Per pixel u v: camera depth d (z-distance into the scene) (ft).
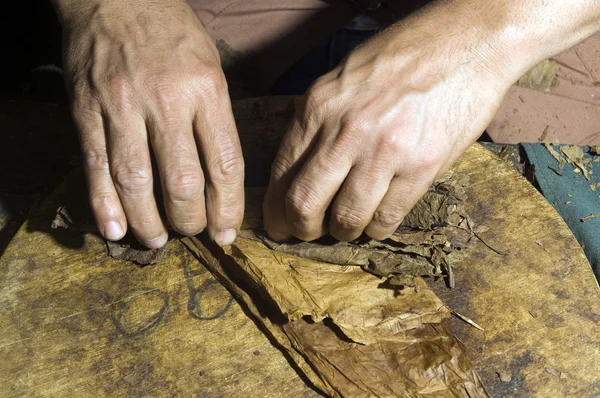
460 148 1.57
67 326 1.61
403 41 1.59
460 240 1.73
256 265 1.63
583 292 1.65
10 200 2.07
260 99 1.95
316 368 1.54
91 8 1.69
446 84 1.55
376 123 1.50
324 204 1.52
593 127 3.00
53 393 1.53
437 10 1.64
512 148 2.09
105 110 1.54
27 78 2.75
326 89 1.54
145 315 1.62
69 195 1.72
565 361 1.56
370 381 1.53
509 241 1.73
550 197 1.99
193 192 1.51
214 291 1.66
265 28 2.50
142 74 1.54
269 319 1.60
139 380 1.55
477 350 1.57
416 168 1.51
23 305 1.63
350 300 1.60
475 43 1.59
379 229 1.58
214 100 1.56
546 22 1.61
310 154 1.53
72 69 1.62
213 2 2.53
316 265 1.66
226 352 1.58
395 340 1.57
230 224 1.59
